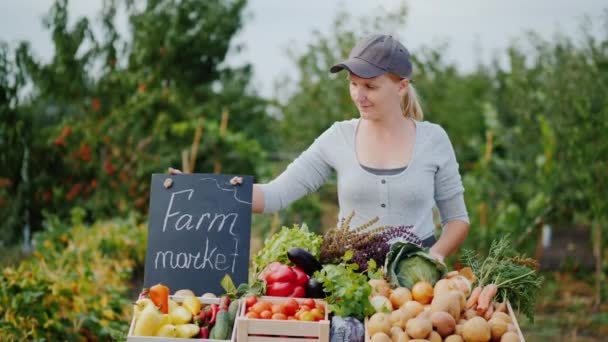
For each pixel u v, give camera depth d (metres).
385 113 3.81
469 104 10.47
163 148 9.27
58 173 8.82
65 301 5.59
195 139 8.95
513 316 3.28
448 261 7.82
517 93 8.94
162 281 3.60
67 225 8.65
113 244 7.69
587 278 8.69
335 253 3.54
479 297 3.30
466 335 3.12
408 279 3.38
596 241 8.12
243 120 10.90
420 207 3.95
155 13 9.90
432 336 3.10
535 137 8.84
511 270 3.43
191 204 3.68
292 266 3.58
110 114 9.25
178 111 9.66
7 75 8.38
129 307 6.04
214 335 3.14
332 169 4.11
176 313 3.22
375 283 3.34
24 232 8.53
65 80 8.90
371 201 3.93
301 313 3.18
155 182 3.71
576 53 8.48
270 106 11.09
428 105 10.00
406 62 3.76
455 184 4.04
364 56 3.70
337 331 3.14
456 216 4.08
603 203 7.98
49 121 9.08
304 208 8.77
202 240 3.63
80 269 6.15
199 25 10.26
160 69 9.76
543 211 8.52
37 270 5.49
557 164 8.45
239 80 10.73
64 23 8.96
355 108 9.40
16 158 8.45
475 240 8.34
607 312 7.75
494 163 8.97
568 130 8.31
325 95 9.65
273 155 10.69
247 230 3.64
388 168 3.91
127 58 9.61
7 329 5.00
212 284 3.60
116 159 9.02
